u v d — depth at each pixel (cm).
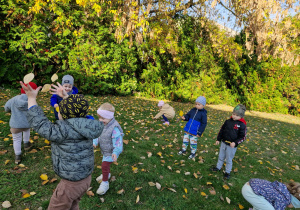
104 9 819
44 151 334
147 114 686
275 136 682
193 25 1109
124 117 594
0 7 618
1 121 393
